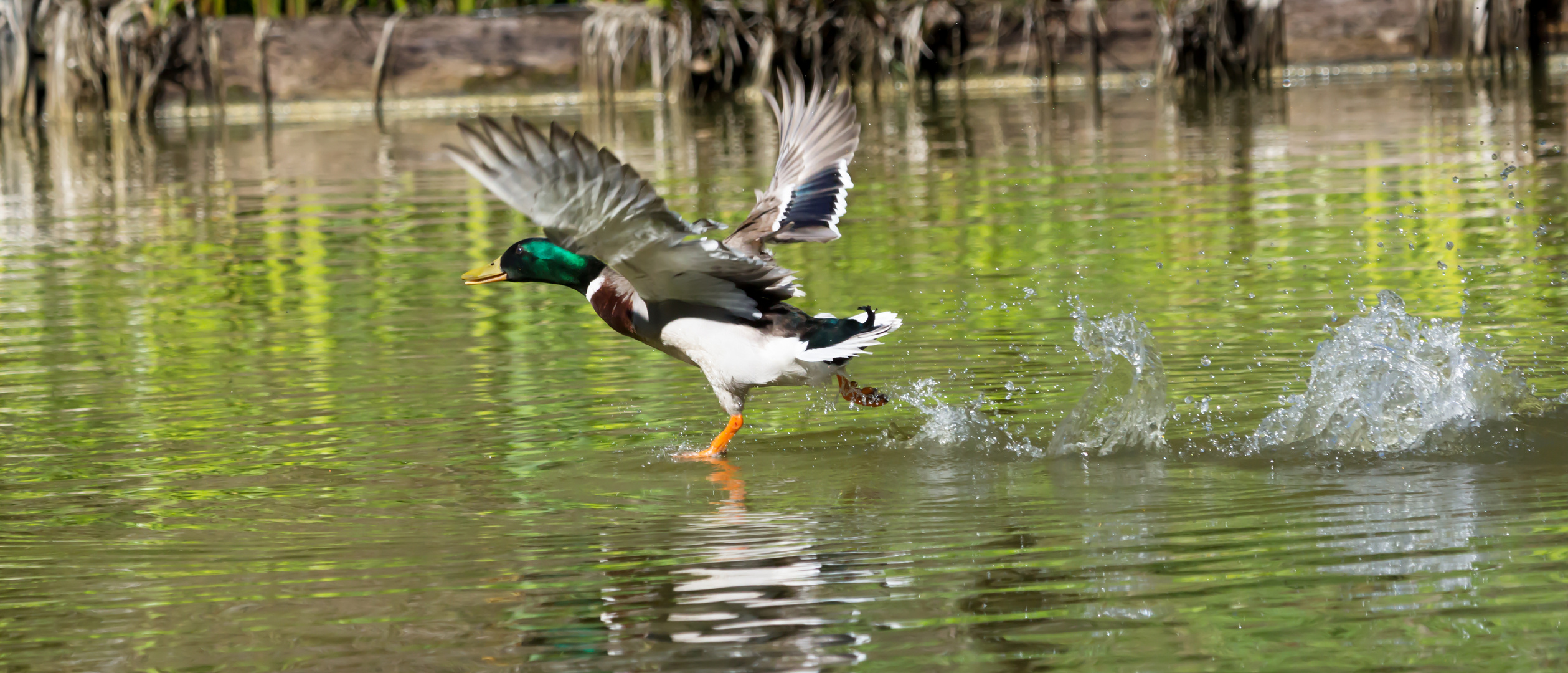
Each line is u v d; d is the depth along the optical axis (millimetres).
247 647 6609
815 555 7664
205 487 9305
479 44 38219
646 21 37688
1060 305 14242
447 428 10734
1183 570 7199
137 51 36938
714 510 8648
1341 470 9055
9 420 11109
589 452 10102
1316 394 10156
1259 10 37250
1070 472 9320
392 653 6496
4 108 37188
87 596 7328
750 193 21469
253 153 29344
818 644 6418
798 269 16547
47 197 24078
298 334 14117
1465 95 30922
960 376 11852
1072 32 38562
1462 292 13852
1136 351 10633
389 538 8188
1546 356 11453
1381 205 18719
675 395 11664
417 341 13719
